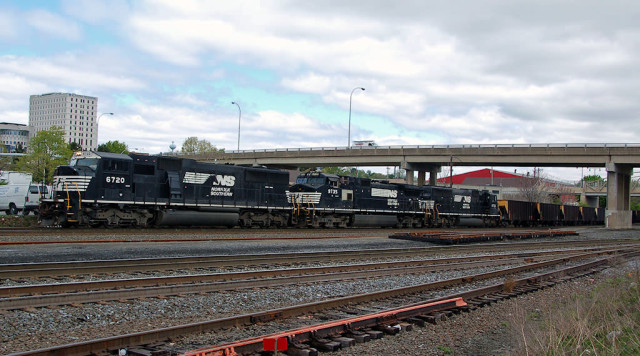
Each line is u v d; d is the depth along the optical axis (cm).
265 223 3148
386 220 3884
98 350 678
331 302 1007
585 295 1362
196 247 1922
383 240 2748
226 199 2867
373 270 1503
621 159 5238
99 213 2391
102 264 1370
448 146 5806
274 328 845
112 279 1215
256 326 850
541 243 3020
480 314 1070
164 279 1181
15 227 2417
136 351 680
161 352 677
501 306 1162
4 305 878
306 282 1304
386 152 6050
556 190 10444
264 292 1143
